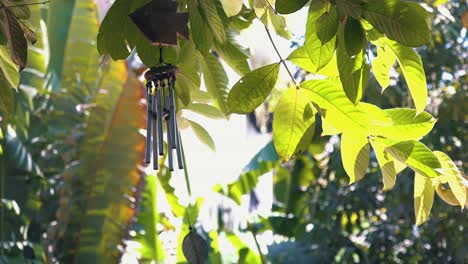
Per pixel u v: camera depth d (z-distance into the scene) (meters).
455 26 7.20
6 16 2.28
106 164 6.26
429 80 7.99
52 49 6.79
